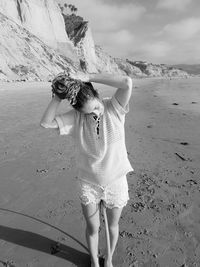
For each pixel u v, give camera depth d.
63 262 3.57
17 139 8.76
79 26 93.75
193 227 4.18
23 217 4.48
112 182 3.00
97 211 3.17
